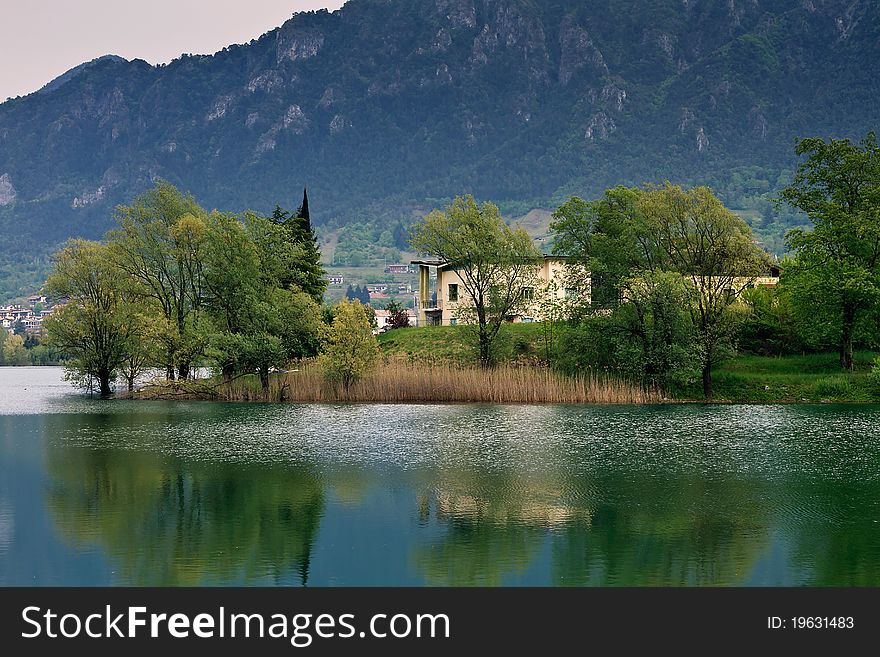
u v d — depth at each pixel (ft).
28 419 258.37
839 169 290.97
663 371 279.08
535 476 168.35
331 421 245.24
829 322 287.48
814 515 138.92
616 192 293.84
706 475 168.86
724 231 276.21
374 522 135.23
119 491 156.56
